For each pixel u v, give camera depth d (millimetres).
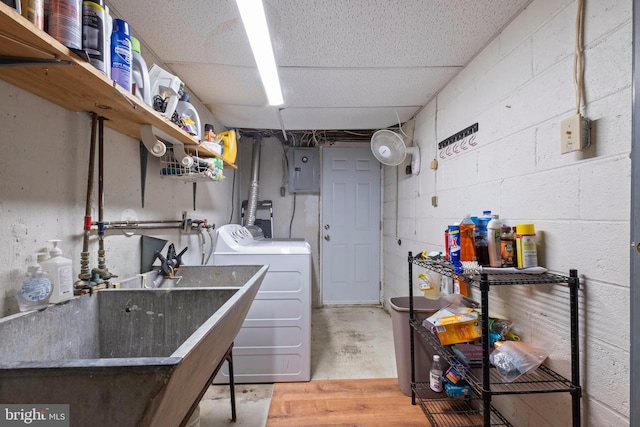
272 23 1440
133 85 1086
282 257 2141
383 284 3842
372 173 3934
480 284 1123
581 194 1056
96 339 1127
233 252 2150
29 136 940
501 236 1288
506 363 1160
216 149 1901
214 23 1432
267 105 2500
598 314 990
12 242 885
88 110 1120
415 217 2711
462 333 1506
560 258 1146
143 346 1164
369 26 1470
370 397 1879
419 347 1859
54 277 920
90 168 1152
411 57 1763
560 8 1150
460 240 1336
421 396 1800
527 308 1314
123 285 1297
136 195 1533
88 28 838
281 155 3908
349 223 3924
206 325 746
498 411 1500
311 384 2051
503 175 1485
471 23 1451
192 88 2158
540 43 1252
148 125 1296
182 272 1795
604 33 974
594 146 1007
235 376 2082
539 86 1256
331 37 1560
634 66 858
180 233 2055
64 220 1075
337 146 3912
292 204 3902
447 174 2084
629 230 896
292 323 2121
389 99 2387
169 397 632
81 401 551
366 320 3340
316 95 2301
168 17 1386
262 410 1760
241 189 3840
